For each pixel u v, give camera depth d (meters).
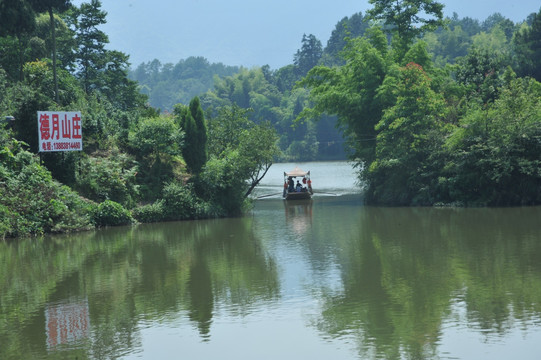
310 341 11.70
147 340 12.05
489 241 22.16
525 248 20.36
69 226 28.50
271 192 60.09
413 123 38.38
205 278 17.73
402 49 47.31
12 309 14.63
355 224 29.88
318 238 25.42
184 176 36.06
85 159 33.00
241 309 14.19
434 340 11.48
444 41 159.62
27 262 20.84
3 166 28.73
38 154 31.42
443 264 18.31
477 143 35.84
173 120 41.69
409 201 39.31
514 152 34.81
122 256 21.83
